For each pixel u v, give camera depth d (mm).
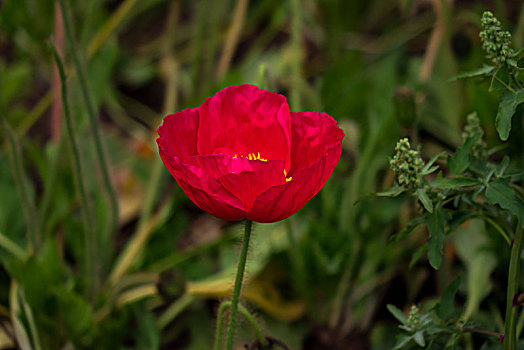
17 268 731
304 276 772
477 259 741
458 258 777
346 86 839
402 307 787
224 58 909
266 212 597
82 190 729
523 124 744
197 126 626
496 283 745
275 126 629
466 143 630
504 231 649
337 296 783
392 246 774
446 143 828
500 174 626
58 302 730
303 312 789
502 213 646
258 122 631
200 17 881
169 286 756
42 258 758
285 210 598
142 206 875
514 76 614
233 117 630
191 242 859
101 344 751
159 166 833
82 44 788
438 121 828
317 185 603
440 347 667
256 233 789
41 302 733
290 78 862
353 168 847
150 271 796
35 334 736
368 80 839
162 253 806
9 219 806
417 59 865
